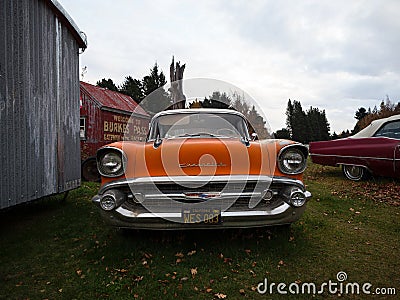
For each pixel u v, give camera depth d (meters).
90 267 2.63
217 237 3.17
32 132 3.38
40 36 3.54
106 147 2.76
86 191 5.63
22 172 3.19
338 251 2.93
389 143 5.50
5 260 2.78
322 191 5.64
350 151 6.26
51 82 3.79
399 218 3.97
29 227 3.65
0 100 2.86
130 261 2.70
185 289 2.26
